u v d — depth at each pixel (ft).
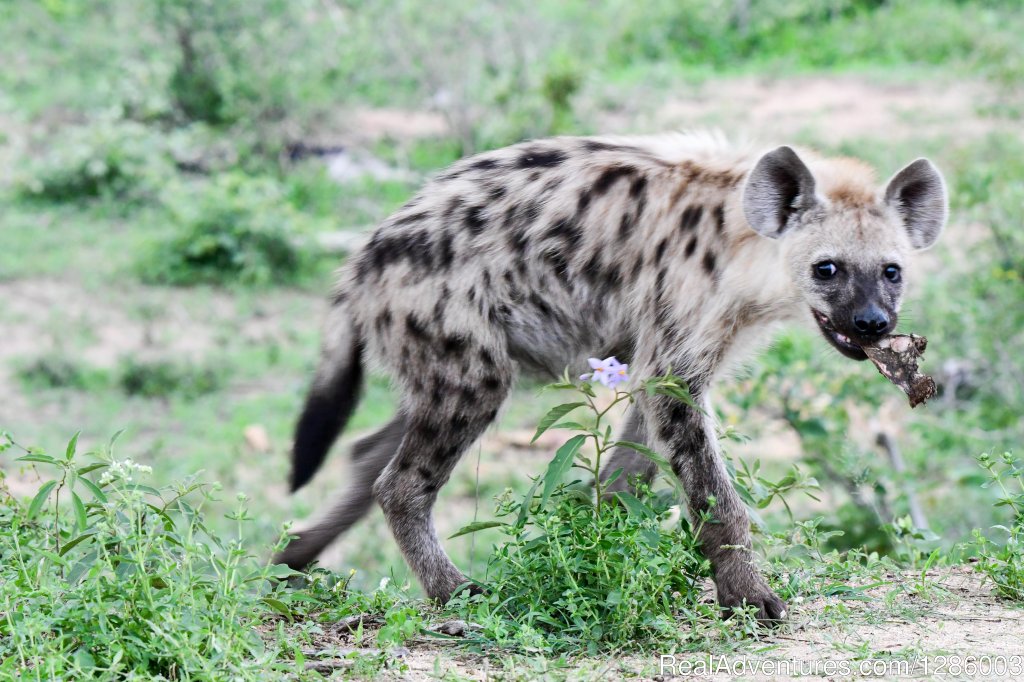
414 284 26.71
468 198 27.04
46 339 75.46
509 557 23.57
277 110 105.40
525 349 27.04
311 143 107.86
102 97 110.01
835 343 25.94
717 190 26.40
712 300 25.91
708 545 24.85
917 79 117.80
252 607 21.61
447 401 26.66
